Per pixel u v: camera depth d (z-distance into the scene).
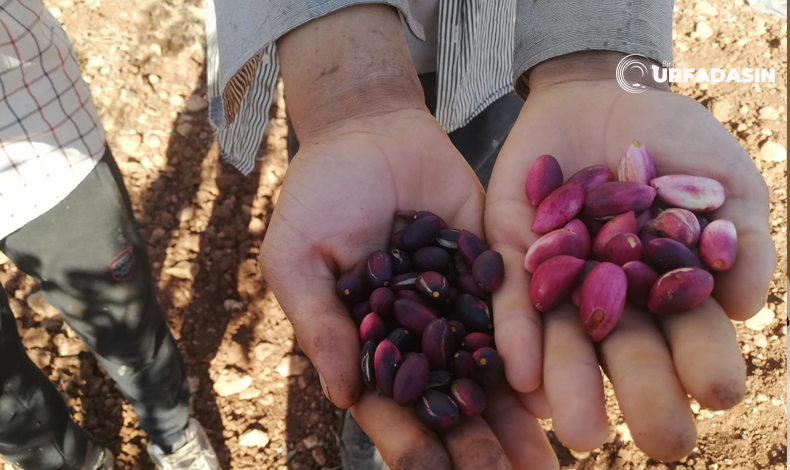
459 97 0.36
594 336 0.23
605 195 0.27
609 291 0.22
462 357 0.24
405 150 0.29
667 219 0.26
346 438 0.40
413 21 0.30
